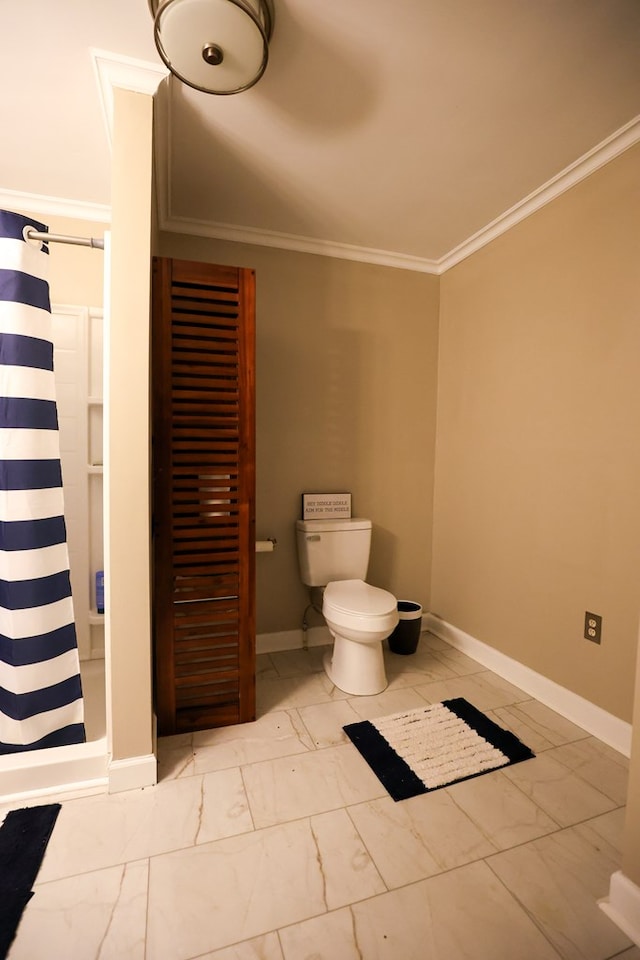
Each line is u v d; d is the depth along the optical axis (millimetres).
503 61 1385
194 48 1231
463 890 1187
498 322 2383
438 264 2838
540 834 1360
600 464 1833
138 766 1517
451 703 2064
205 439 1851
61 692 1598
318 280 2592
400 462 2836
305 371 2590
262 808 1448
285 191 2084
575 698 1922
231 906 1137
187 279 1777
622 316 1744
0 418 1435
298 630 2645
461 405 2680
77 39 1317
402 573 2887
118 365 1453
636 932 1072
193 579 1840
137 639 1512
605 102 1547
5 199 2180
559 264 2016
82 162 1929
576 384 1938
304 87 1482
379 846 1313
